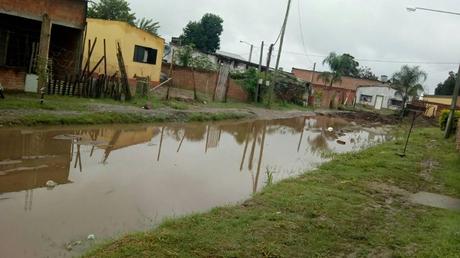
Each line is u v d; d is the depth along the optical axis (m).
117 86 22.06
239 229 7.17
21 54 21.12
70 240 6.85
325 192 9.99
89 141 14.02
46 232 7.03
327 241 7.06
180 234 6.70
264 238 6.87
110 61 27.62
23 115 14.59
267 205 8.68
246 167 13.62
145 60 30.36
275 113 33.56
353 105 61.56
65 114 16.16
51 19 20.23
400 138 24.08
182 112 22.44
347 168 13.30
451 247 7.01
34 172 10.10
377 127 34.28
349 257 6.57
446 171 14.37
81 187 9.48
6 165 10.29
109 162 11.86
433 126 40.12
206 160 13.90
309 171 12.69
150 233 6.66
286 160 15.66
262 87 38.22
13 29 20.73
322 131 27.14
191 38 66.62
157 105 23.14
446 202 10.41
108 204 8.66
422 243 7.25
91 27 28.25
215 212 8.08
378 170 13.27
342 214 8.49
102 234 7.21
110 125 17.17
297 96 46.19
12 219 7.34
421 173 13.67
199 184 10.94
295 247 6.69
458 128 19.22
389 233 7.66
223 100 33.28
